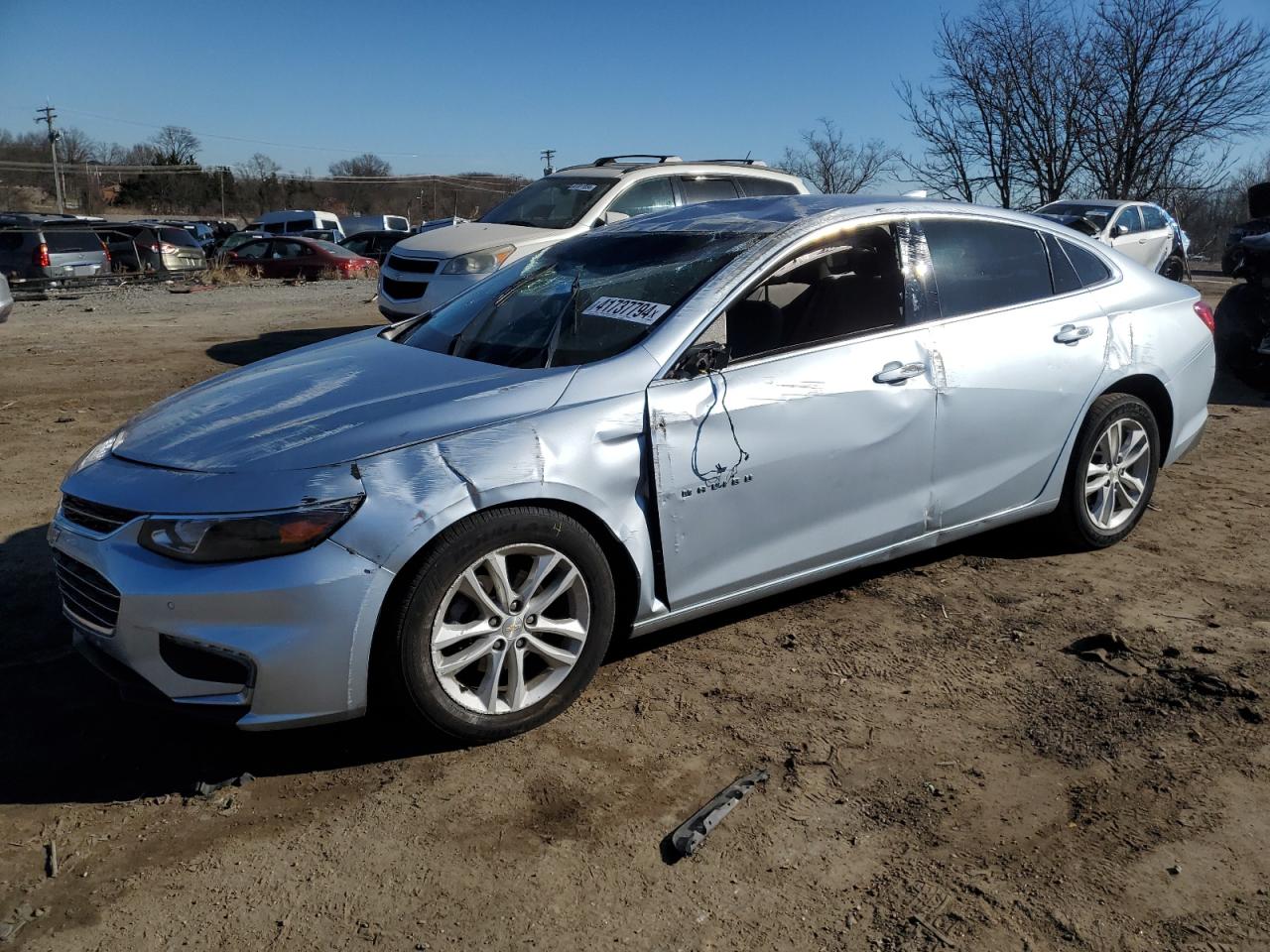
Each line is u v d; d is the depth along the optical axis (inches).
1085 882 102.0
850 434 147.6
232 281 855.7
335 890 101.3
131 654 114.5
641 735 128.5
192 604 110.7
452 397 128.7
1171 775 119.2
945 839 108.7
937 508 161.5
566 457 124.0
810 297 151.2
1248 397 335.3
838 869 104.3
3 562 180.2
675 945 94.3
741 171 412.5
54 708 133.9
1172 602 166.7
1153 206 676.7
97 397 316.2
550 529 123.4
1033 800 115.0
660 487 131.5
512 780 118.8
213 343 440.5
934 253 163.2
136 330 483.2
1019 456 170.1
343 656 113.2
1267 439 276.8
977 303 166.2
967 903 99.1
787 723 131.1
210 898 100.1
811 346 146.9
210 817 112.3
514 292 165.5
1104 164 1181.1
